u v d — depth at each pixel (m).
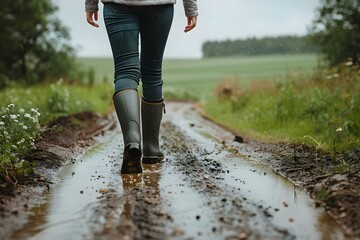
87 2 6.38
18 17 28.78
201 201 4.71
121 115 5.89
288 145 8.04
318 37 20.28
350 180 5.27
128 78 5.98
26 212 4.34
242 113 14.77
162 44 6.37
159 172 6.06
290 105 11.02
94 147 8.62
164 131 11.45
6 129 6.96
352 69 11.79
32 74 35.03
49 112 12.57
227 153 7.95
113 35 5.98
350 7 19.72
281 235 3.78
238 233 3.80
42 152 6.87
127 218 4.12
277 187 5.45
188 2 6.41
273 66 54.81
